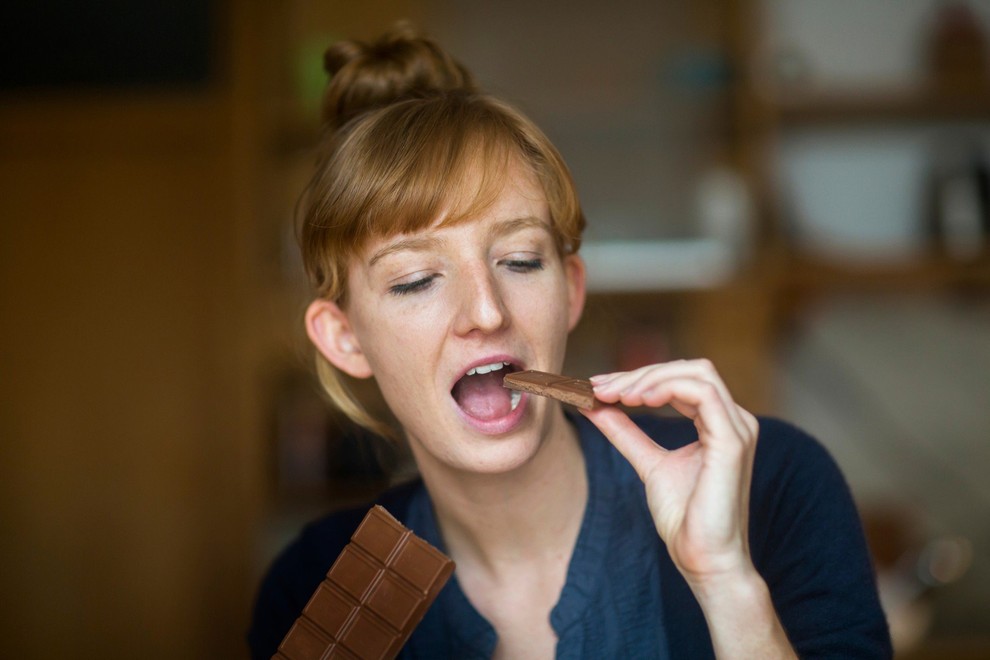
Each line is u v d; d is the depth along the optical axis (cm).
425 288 101
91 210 289
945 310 302
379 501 123
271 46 291
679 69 289
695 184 307
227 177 288
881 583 277
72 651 286
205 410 287
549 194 104
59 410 289
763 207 282
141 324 289
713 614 82
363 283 104
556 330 104
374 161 100
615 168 308
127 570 287
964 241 284
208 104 286
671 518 85
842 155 305
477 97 106
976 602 288
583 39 308
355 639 89
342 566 92
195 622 285
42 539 288
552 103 286
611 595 104
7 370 289
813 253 281
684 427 117
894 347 303
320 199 105
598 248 290
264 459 280
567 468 106
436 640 107
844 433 305
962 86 279
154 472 287
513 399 104
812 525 106
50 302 289
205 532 285
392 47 119
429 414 102
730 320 282
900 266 279
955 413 302
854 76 302
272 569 127
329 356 115
